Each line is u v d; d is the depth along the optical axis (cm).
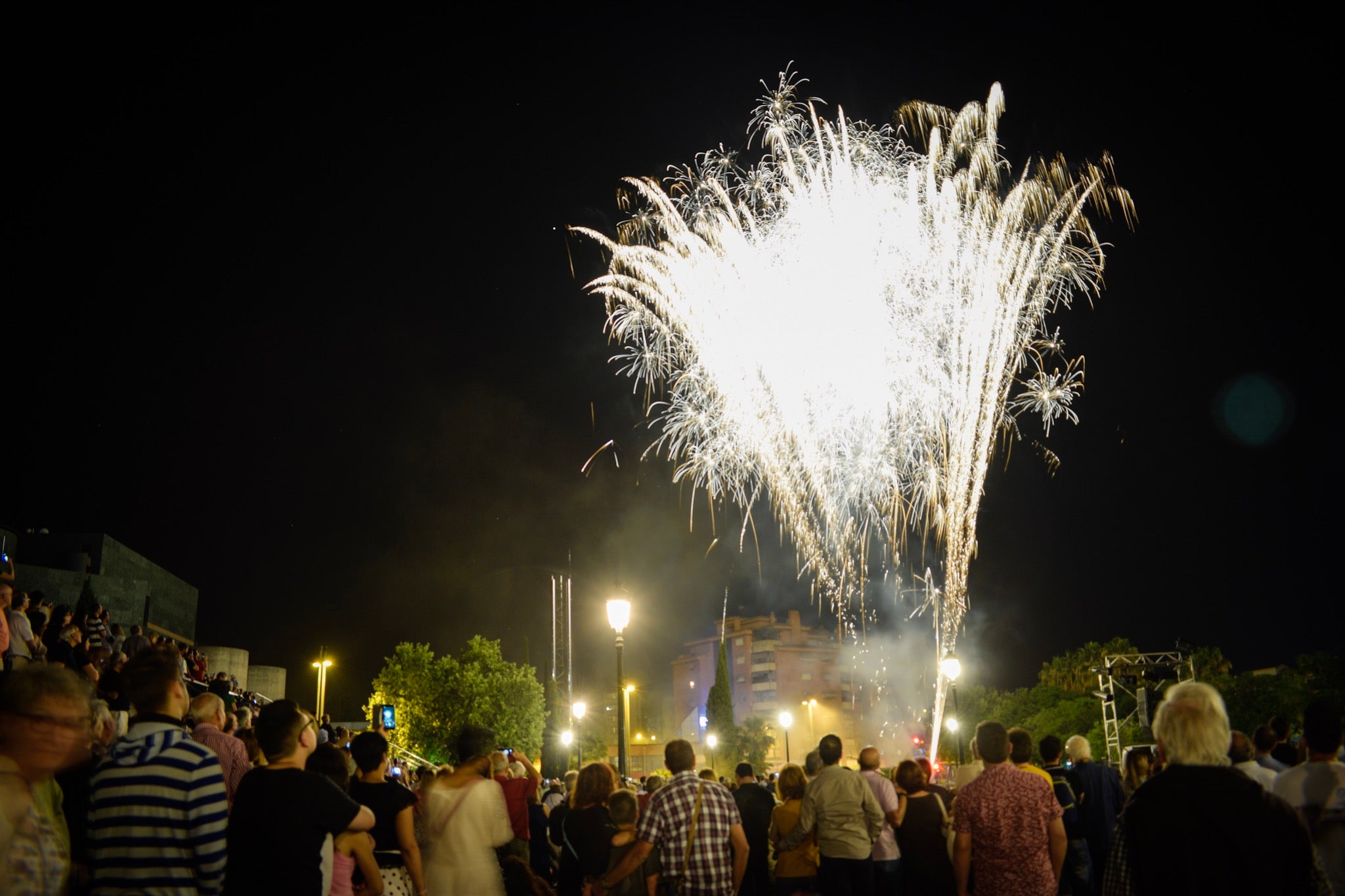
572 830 951
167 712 516
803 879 1002
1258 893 384
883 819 960
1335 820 522
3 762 406
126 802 478
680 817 805
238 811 543
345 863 639
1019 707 7212
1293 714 4769
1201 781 404
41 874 398
